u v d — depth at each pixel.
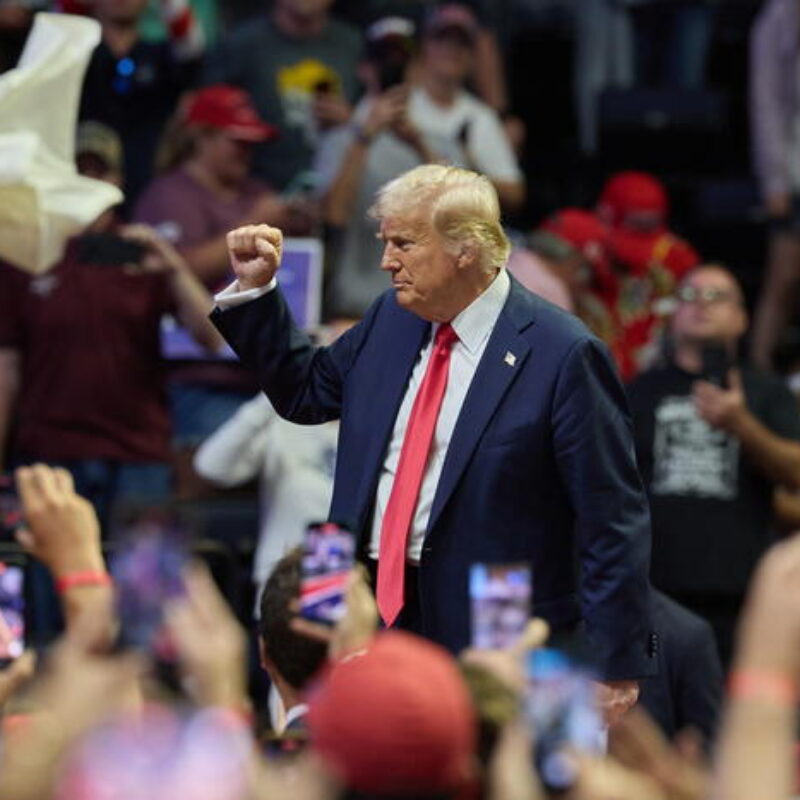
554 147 30.22
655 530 19.80
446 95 25.58
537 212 29.92
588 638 13.11
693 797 7.82
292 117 26.06
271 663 11.23
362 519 13.67
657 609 16.19
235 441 19.92
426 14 27.83
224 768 6.20
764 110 28.16
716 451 19.78
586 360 13.52
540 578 13.62
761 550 19.73
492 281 13.65
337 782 6.65
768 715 6.34
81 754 6.28
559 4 30.30
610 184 25.53
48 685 7.03
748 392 20.19
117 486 20.67
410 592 13.62
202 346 20.91
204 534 21.03
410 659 6.73
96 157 21.84
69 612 8.41
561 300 21.73
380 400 13.75
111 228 21.73
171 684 7.41
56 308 20.62
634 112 29.25
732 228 29.25
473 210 13.41
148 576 7.57
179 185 23.41
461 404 13.58
